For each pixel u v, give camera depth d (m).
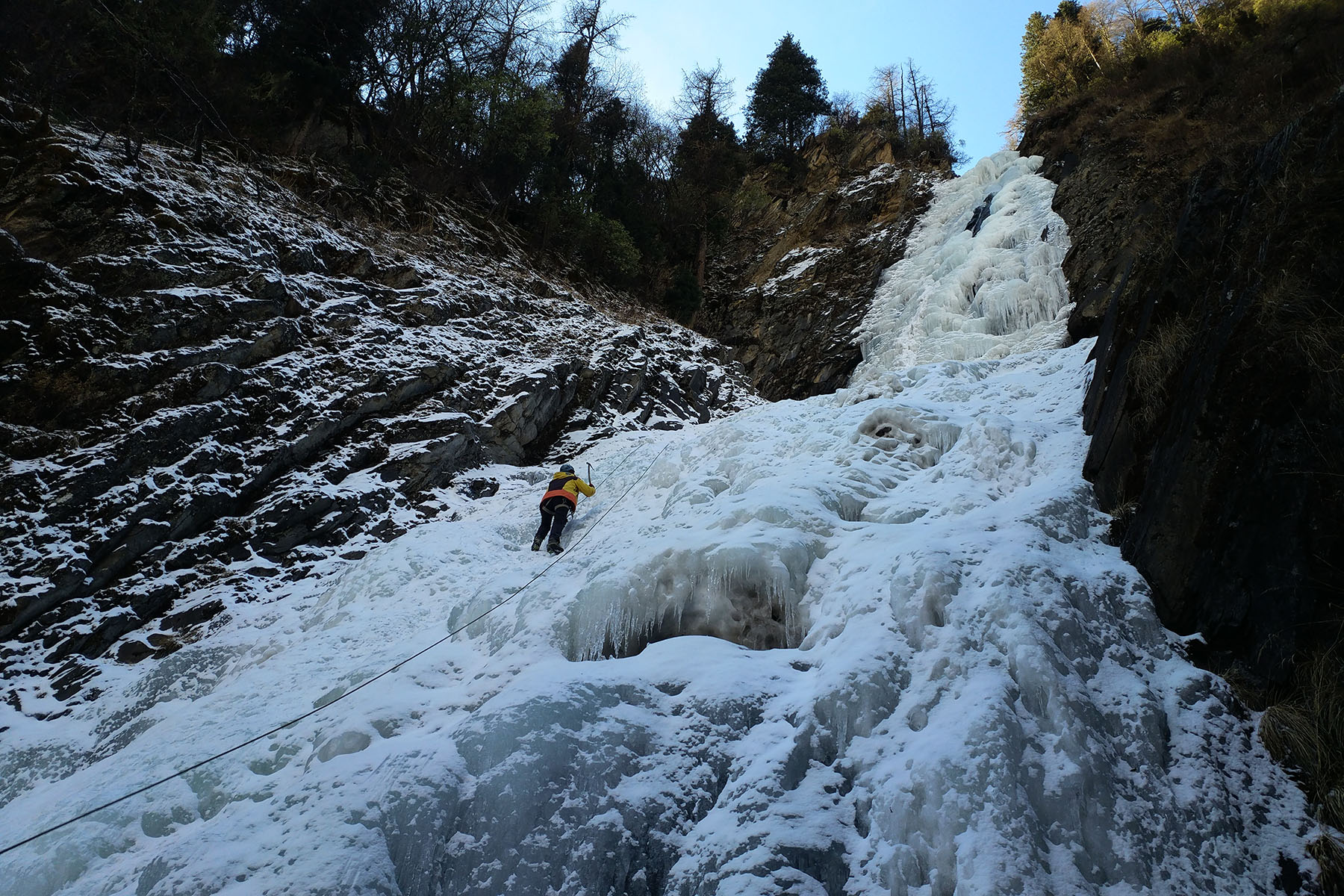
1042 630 4.60
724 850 3.82
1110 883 3.64
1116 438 6.34
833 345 23.89
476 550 9.38
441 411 13.91
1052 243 16.48
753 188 34.34
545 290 20.94
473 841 4.04
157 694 7.81
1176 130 14.48
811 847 3.76
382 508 11.72
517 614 6.37
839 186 31.95
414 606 8.16
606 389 17.95
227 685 7.50
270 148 19.22
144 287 12.05
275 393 12.18
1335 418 4.46
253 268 13.45
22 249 11.11
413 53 25.08
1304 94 8.16
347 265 16.02
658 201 31.41
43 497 9.49
